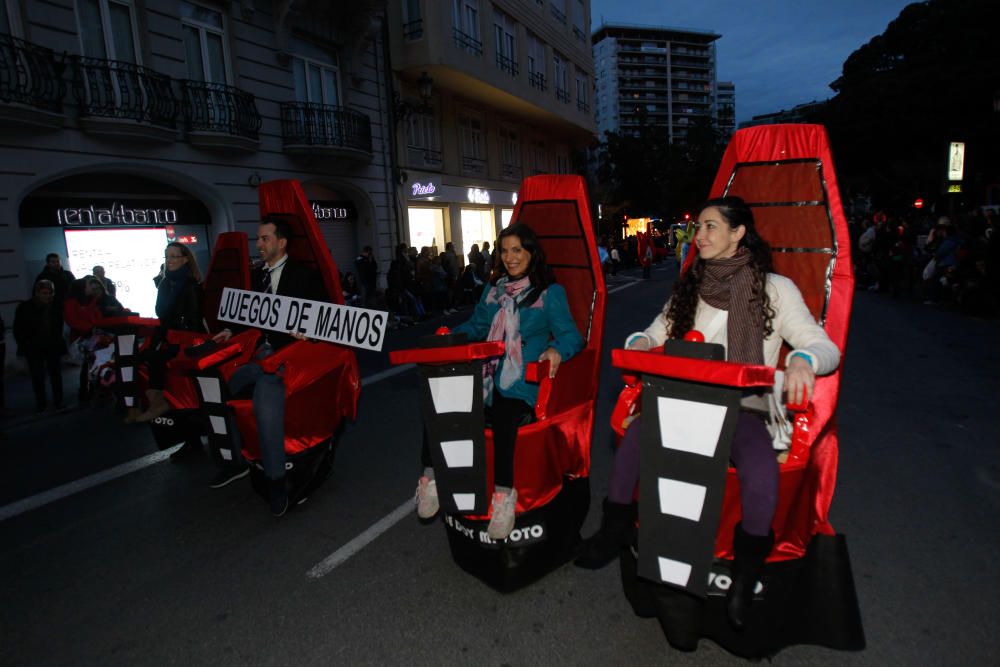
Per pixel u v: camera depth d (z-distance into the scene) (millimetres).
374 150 16328
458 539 2838
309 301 3643
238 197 12250
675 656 2350
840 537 2504
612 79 131750
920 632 2404
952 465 4090
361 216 16438
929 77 33250
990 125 31031
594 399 3166
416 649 2449
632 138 47156
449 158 19812
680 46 135625
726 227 2252
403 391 6715
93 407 6902
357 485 4184
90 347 6926
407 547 3293
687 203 49156
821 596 2363
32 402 7320
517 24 22047
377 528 3527
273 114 13125
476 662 2355
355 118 15047
